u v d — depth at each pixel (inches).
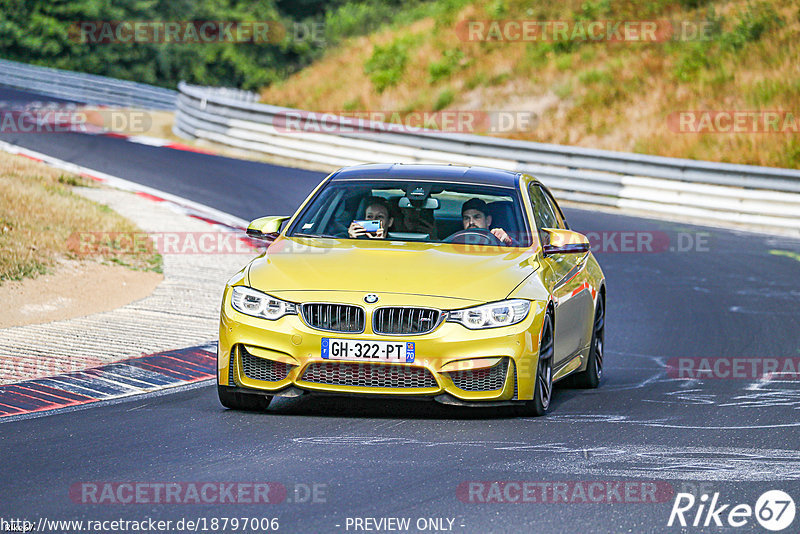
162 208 2466.8
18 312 1432.1
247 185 2950.3
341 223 1100.5
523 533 641.6
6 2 7421.3
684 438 916.6
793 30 4244.6
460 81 4525.1
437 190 1136.2
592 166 3221.0
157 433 895.1
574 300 1124.5
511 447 861.8
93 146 3513.8
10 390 1063.6
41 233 1841.8
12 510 668.7
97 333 1354.6
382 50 5007.4
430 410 1016.2
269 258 1027.9
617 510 692.1
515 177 1189.7
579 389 1221.1
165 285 1707.7
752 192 2977.4
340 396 1029.8
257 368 960.3
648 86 4126.5
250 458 808.3
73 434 888.3
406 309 938.1
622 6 4736.7
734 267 2294.5
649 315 1782.7
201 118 3917.3
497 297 959.0
